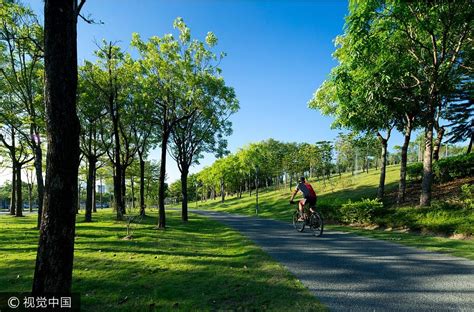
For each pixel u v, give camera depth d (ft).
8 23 42.24
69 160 11.91
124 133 76.89
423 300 12.83
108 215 82.38
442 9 31.73
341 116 49.93
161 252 26.08
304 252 23.53
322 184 131.13
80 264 21.40
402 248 24.02
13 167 83.51
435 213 32.91
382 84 36.73
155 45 48.03
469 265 18.17
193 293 14.71
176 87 49.03
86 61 57.31
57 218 11.62
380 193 57.00
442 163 56.24
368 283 15.26
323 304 12.63
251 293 14.37
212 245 30.22
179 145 66.69
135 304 13.53
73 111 12.17
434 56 36.06
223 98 55.16
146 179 128.06
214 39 49.62
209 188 285.64
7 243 32.24
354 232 34.96
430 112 38.86
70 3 12.23
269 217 78.07
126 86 59.67
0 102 54.70
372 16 34.81
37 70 48.21
